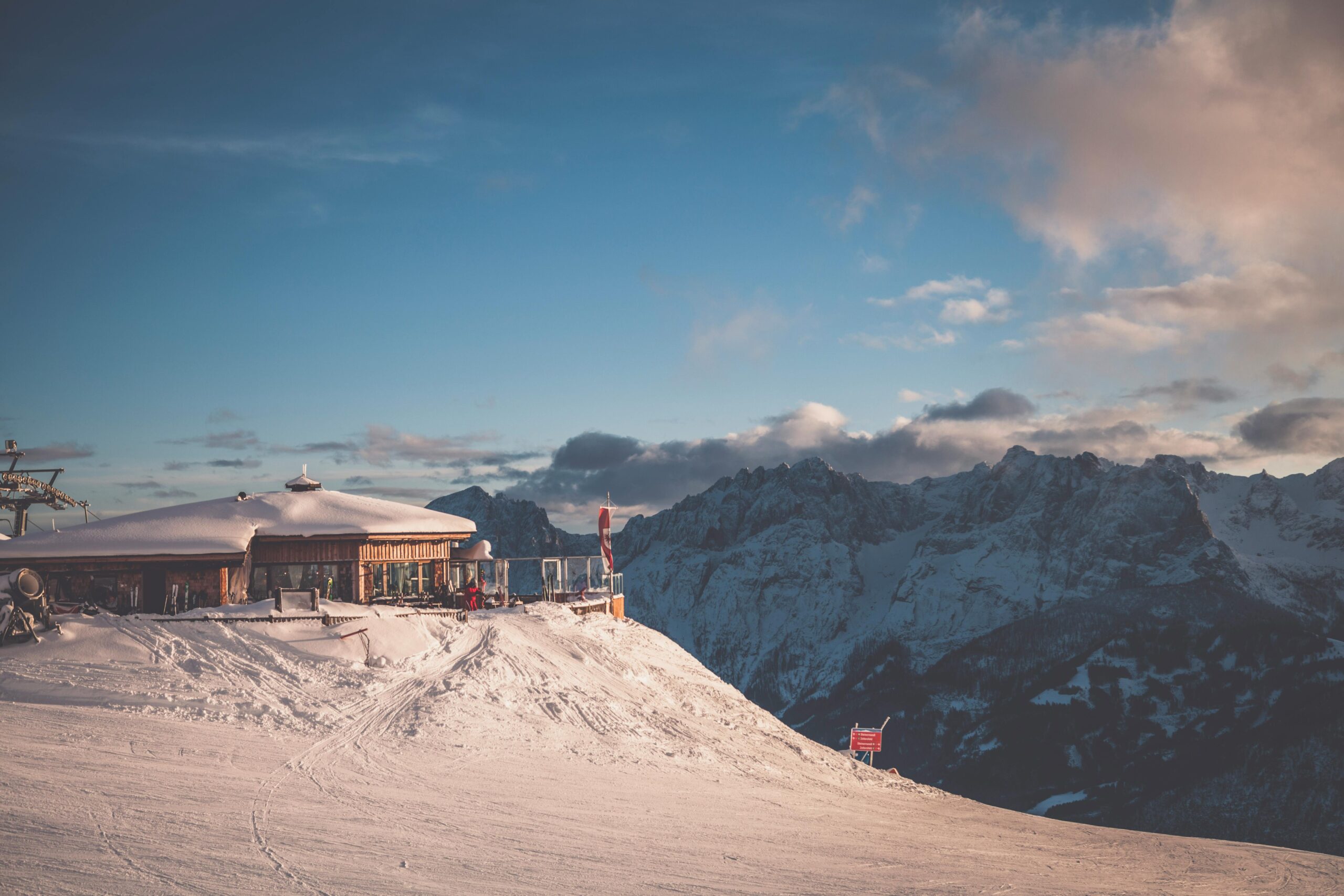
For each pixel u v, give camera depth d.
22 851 17.47
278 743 29.17
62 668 33.94
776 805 30.89
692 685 49.12
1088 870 26.86
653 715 40.75
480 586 56.56
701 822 26.28
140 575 44.09
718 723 43.97
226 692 33.38
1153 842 35.22
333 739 30.33
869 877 22.19
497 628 44.88
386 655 38.97
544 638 45.81
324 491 54.41
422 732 31.78
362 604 46.06
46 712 29.38
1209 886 26.44
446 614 44.31
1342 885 28.38
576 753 33.34
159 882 16.69
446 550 53.84
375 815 22.77
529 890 18.48
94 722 28.77
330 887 17.39
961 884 22.50
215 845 19.08
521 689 38.53
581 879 19.52
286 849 19.33
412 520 51.41
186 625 38.59
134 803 21.38
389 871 18.62
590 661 44.88
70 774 23.11
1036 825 37.66
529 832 22.84
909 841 27.92
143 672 34.28
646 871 20.53
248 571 46.81
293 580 48.06
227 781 24.31
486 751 31.25
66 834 18.70
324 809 22.73
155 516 48.84
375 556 49.44
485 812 24.28
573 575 61.50
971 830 32.66
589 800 27.05
